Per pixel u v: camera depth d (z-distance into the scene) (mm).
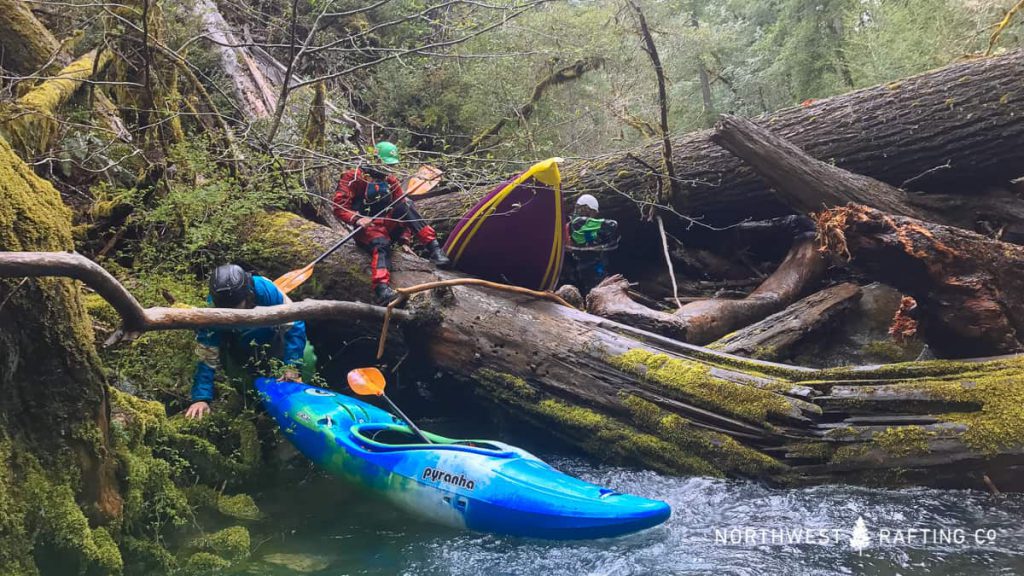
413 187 4957
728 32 11422
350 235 4559
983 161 4754
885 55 9211
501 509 2959
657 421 3693
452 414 5129
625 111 8164
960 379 3268
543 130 8438
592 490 2934
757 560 2732
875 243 3527
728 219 6016
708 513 3199
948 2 8766
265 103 6918
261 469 3721
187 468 3322
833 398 3363
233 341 3812
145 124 5582
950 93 4801
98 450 2514
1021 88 4562
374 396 4977
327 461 3529
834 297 4746
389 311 4199
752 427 3451
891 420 3252
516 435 4543
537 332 4188
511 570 2754
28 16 5586
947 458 3105
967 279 3508
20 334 2270
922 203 4883
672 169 5574
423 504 3186
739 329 4938
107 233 4699
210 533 3045
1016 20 8086
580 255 6082
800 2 11031
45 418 2354
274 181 5262
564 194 6207
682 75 11422
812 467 3332
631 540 2938
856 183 4840
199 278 4832
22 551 2186
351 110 8055
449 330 4414
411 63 8625
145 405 3082
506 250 4664
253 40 7863
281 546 2986
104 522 2533
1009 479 3045
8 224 2252
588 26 8438
